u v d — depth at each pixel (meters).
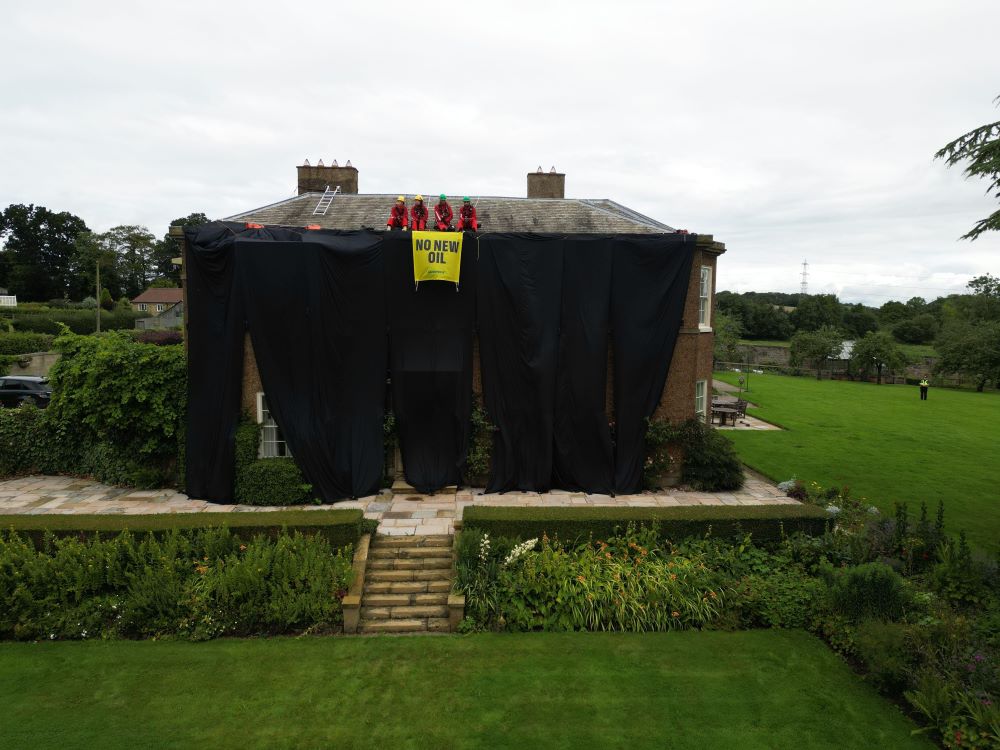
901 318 94.25
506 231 19.33
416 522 15.09
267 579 12.10
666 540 13.73
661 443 17.89
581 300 17.36
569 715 9.46
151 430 17.33
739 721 9.36
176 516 13.61
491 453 17.69
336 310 16.45
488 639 11.49
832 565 13.02
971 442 26.77
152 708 9.46
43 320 51.25
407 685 10.12
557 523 13.61
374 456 17.08
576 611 11.91
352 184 24.36
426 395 17.17
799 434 28.00
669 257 17.42
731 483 18.16
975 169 13.85
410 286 16.97
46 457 18.97
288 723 9.20
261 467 16.25
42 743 8.68
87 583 11.88
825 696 9.96
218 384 16.45
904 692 9.68
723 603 12.26
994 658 9.71
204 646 11.14
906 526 14.22
